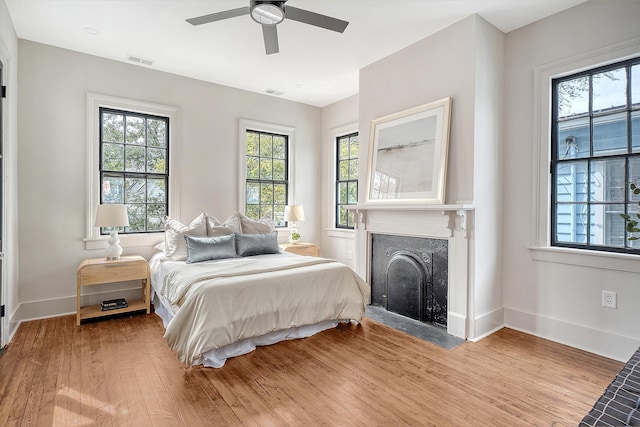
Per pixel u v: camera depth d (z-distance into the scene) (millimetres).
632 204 2668
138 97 4160
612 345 2684
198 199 4586
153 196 4316
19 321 3400
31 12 3025
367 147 4113
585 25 2826
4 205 2887
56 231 3680
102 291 3920
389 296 3867
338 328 3344
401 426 1856
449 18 3104
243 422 1891
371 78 4074
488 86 3168
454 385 2275
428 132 3365
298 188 5555
